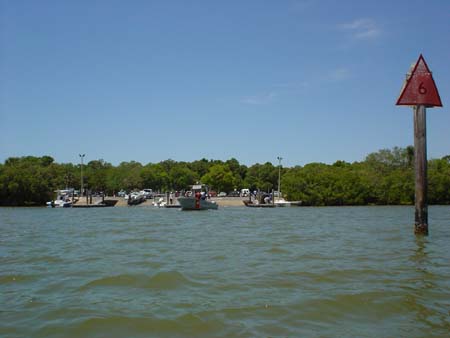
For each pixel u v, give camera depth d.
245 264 15.93
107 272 14.48
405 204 112.12
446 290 11.68
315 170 118.19
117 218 52.91
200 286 12.41
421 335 8.30
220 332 8.52
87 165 190.12
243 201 115.56
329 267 15.08
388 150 118.88
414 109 23.38
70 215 62.22
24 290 12.24
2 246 22.20
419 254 18.06
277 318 9.36
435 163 114.44
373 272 14.16
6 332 8.67
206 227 36.16
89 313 9.84
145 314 9.70
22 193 110.75
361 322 9.10
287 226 37.09
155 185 162.75
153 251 19.78
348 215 59.53
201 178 171.50
